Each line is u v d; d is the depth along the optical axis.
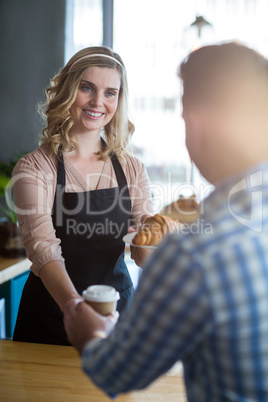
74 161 1.98
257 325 0.64
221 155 0.73
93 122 1.92
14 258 2.85
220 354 0.67
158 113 4.82
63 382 1.28
